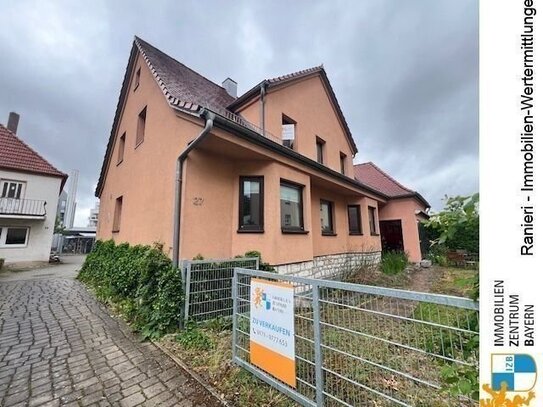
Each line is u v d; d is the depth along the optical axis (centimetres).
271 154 591
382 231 1439
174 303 391
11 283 835
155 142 662
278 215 586
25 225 1490
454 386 137
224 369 275
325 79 1130
